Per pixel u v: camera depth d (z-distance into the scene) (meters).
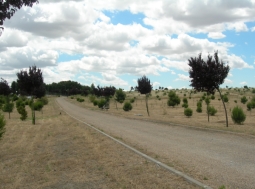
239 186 4.84
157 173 5.72
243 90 100.06
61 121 20.52
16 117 28.00
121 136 11.53
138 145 9.19
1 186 5.57
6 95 42.56
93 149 8.55
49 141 10.94
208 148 8.65
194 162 6.69
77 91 123.62
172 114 29.22
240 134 11.32
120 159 7.07
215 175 5.52
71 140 10.79
